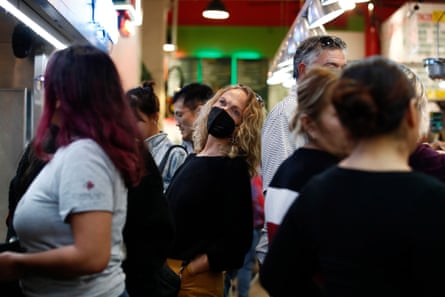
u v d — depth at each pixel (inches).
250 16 429.4
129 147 57.6
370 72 46.9
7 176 108.6
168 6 389.7
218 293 91.3
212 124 92.7
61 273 52.3
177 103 133.4
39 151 58.1
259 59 430.9
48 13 95.8
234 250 88.3
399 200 44.9
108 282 57.7
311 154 64.5
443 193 44.3
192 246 89.6
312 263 52.1
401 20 252.7
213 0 312.0
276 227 64.0
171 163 113.3
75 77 56.1
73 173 53.1
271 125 86.6
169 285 77.5
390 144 47.6
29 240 55.3
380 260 44.8
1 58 107.0
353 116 46.7
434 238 43.1
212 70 430.0
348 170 48.6
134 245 65.9
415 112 48.3
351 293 45.6
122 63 211.0
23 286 57.9
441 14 234.8
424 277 43.6
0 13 86.8
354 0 126.7
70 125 55.6
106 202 54.0
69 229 54.1
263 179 87.6
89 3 121.8
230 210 88.7
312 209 49.9
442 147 90.6
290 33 217.6
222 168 90.4
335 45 86.7
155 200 66.5
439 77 152.6
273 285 53.3
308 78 64.8
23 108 109.3
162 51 361.1
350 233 46.2
